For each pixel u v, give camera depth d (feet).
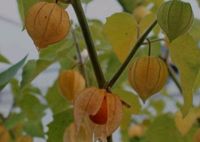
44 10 1.86
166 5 1.87
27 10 2.11
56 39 1.88
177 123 2.84
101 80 2.11
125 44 2.29
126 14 2.26
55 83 3.13
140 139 4.45
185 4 1.87
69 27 1.91
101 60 3.31
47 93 3.14
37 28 1.85
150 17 2.36
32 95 3.49
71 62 3.10
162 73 1.98
